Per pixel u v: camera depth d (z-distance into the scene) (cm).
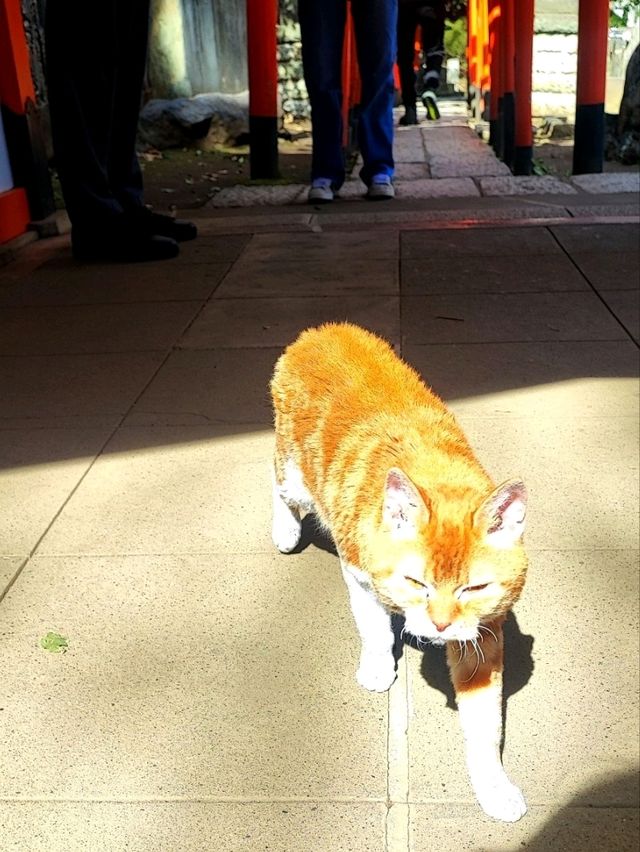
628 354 152
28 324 178
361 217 249
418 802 71
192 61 433
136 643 89
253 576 98
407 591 71
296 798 72
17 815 71
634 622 90
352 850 68
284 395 95
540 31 491
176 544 104
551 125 449
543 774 74
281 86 501
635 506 108
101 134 212
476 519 69
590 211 245
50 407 141
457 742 77
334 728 78
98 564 101
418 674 84
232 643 88
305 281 197
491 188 283
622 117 349
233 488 115
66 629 91
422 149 403
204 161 392
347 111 401
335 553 103
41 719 80
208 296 190
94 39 201
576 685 82
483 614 71
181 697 82
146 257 218
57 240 242
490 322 169
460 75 782
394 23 261
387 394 88
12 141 239
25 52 238
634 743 76
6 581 98
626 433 125
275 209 268
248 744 77
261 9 299
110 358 159
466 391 140
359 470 79
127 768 75
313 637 89
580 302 178
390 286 191
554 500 110
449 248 217
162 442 128
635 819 70
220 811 71
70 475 120
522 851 67
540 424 128
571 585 95
